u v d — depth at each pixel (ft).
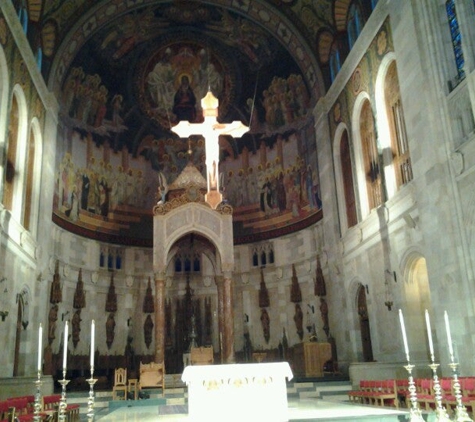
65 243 93.09
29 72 76.69
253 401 38.86
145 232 108.17
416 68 60.39
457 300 52.47
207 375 38.83
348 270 85.05
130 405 63.16
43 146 84.33
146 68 112.98
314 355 80.64
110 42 105.29
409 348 64.23
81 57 100.12
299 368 85.92
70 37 92.27
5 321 65.16
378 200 75.97
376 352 74.18
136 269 105.29
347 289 85.10
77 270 95.14
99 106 105.60
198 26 112.47
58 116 93.97
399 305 67.31
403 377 63.26
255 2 101.04
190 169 95.66
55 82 91.09
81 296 93.97
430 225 57.62
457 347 52.29
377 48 73.41
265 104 111.04
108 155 106.01
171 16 108.78
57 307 87.66
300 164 103.55
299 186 103.04
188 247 108.06
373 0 78.18
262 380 39.32
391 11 67.15
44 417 38.93
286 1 97.30
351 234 83.51
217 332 105.60
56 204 90.94
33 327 77.87
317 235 97.30
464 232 52.29
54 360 85.66
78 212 97.55
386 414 37.45
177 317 105.70
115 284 101.81
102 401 65.10
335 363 87.25
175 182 94.32
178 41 114.01
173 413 49.37
